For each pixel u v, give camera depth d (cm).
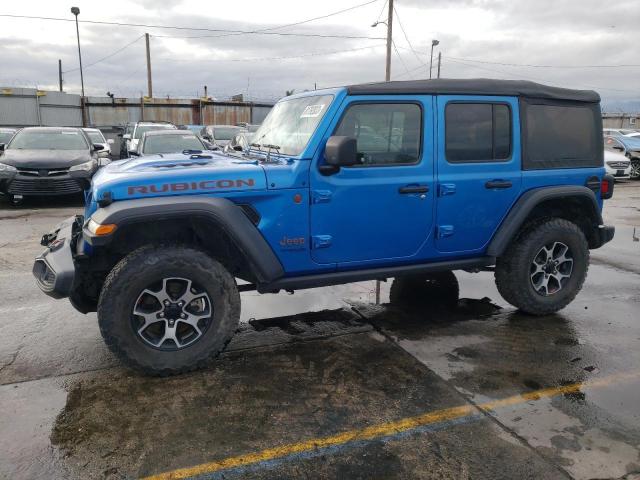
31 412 314
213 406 322
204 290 358
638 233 882
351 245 393
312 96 411
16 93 2492
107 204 333
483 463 271
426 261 425
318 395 337
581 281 482
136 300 342
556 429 301
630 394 342
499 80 428
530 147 441
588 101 465
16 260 646
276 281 379
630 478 260
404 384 352
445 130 406
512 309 500
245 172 358
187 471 263
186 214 337
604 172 479
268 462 270
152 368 350
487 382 356
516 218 434
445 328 452
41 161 1003
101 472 262
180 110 2872
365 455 276
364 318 474
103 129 2477
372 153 388
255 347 410
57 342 414
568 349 409
